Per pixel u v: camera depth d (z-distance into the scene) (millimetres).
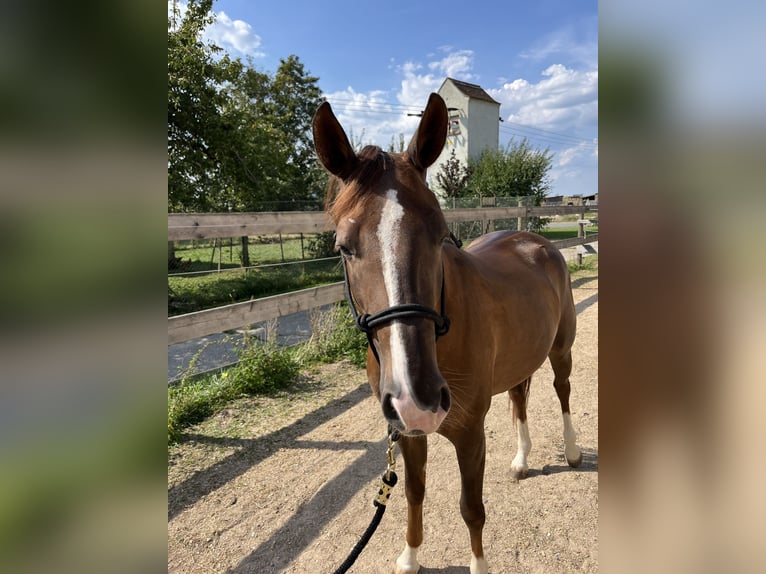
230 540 2379
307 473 2953
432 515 2533
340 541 2367
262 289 9422
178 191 9922
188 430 3512
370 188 1474
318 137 1577
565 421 2941
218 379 4336
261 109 20047
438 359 1688
